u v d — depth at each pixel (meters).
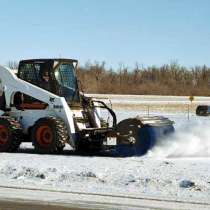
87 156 18.83
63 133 19.20
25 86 20.14
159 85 112.69
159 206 10.66
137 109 54.59
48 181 13.56
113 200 11.24
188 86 114.94
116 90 105.62
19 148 21.59
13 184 13.13
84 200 11.25
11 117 20.28
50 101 19.72
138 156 18.58
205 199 11.37
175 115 47.78
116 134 18.92
